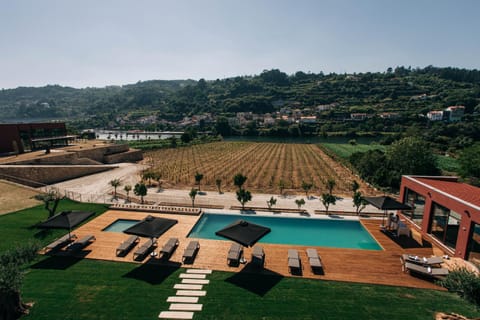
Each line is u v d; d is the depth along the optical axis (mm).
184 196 33875
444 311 12109
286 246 18875
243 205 28453
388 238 20703
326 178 45031
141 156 65688
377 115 151625
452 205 17766
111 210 26297
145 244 17562
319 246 19781
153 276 14680
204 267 15742
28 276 14359
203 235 21797
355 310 12156
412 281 14609
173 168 52625
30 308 11773
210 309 12039
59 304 12117
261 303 12547
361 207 29406
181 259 16656
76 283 13844
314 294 13336
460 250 16984
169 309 11977
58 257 16562
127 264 15930
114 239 19328
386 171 39219
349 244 20828
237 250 17078
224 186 39531
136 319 11281
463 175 42125
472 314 11898
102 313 11594
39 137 54906
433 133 105625
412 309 12250
